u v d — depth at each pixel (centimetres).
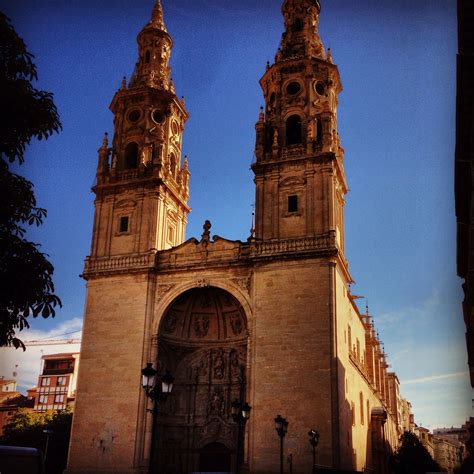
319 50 6800
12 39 1661
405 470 7688
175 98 7088
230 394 5934
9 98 1661
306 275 5466
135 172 6519
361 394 6925
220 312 6119
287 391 5147
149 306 5881
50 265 1753
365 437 7006
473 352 2856
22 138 1714
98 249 6312
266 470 4972
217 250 5928
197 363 6128
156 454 5628
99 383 5734
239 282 5725
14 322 1708
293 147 6059
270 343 5350
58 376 13412
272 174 6006
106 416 5584
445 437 13825
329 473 4362
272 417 5103
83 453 5525
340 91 6844
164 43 7444
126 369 5694
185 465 5788
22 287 1672
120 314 5928
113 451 5438
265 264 5634
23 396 13900
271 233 5772
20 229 1744
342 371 5397
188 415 5956
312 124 6103
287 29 6994
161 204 6397
